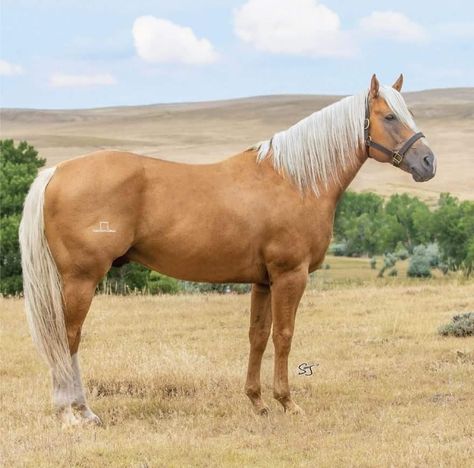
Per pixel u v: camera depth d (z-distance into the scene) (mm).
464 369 12234
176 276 9328
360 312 18750
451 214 94750
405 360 13242
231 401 10461
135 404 10336
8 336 16406
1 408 10328
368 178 173125
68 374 8914
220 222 9055
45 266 8797
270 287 9547
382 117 9680
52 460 7891
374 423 9211
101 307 20297
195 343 15312
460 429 8797
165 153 191250
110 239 8734
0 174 41500
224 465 7715
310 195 9406
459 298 20625
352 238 118562
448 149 190125
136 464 7773
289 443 8469
